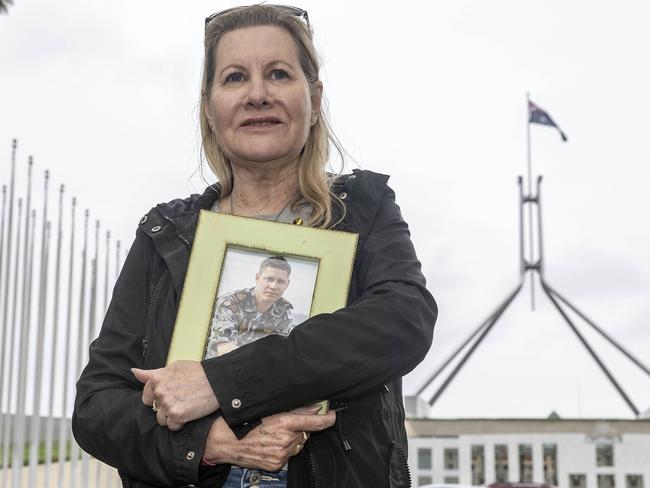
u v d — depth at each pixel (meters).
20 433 22.14
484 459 57.06
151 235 2.55
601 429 57.06
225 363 2.15
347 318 2.19
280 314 2.39
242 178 2.66
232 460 2.17
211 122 2.71
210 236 2.46
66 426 31.97
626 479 56.66
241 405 2.12
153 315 2.49
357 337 2.16
